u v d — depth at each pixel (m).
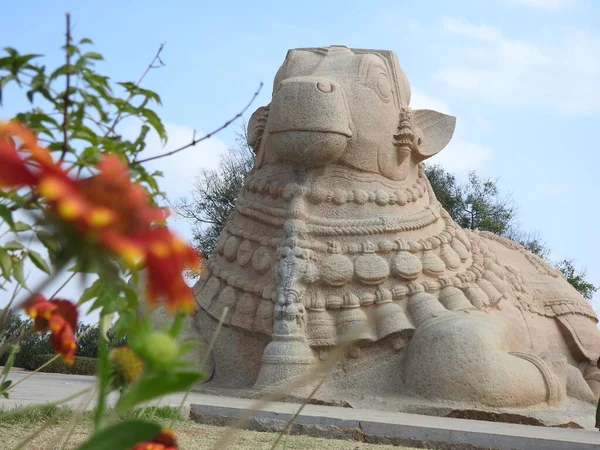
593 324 10.30
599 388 9.68
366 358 8.25
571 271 24.75
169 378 1.05
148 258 1.02
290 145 8.59
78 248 1.00
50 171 0.98
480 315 8.36
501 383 7.60
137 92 2.16
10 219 1.58
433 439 5.90
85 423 5.28
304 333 8.19
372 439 6.06
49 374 11.88
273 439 5.61
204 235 22.72
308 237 8.55
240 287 8.84
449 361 7.68
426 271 8.67
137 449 1.47
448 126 9.76
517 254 10.88
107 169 1.02
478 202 23.47
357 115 8.89
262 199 9.21
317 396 7.91
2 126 1.02
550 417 7.52
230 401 7.32
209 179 22.98
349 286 8.43
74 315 1.84
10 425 4.93
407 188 9.21
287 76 9.34
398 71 9.48
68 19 1.88
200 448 4.74
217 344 8.91
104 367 1.26
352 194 8.78
